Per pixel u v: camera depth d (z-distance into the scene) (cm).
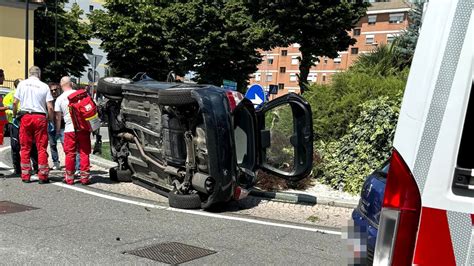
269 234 608
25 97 819
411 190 204
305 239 593
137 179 877
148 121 789
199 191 712
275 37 2170
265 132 755
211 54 2653
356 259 291
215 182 677
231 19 2562
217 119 672
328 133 1028
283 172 754
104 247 521
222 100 685
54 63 3606
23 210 661
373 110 910
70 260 475
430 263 202
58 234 559
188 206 715
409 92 205
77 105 817
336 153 942
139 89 771
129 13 2891
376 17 6231
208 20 2633
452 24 195
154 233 586
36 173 938
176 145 728
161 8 2922
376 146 889
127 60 2878
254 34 2223
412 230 205
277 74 7281
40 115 821
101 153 1245
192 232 598
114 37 2830
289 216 718
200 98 668
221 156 674
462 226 196
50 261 470
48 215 641
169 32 2798
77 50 3878
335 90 1072
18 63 3259
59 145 1377
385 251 214
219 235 591
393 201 210
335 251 548
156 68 2864
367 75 1125
